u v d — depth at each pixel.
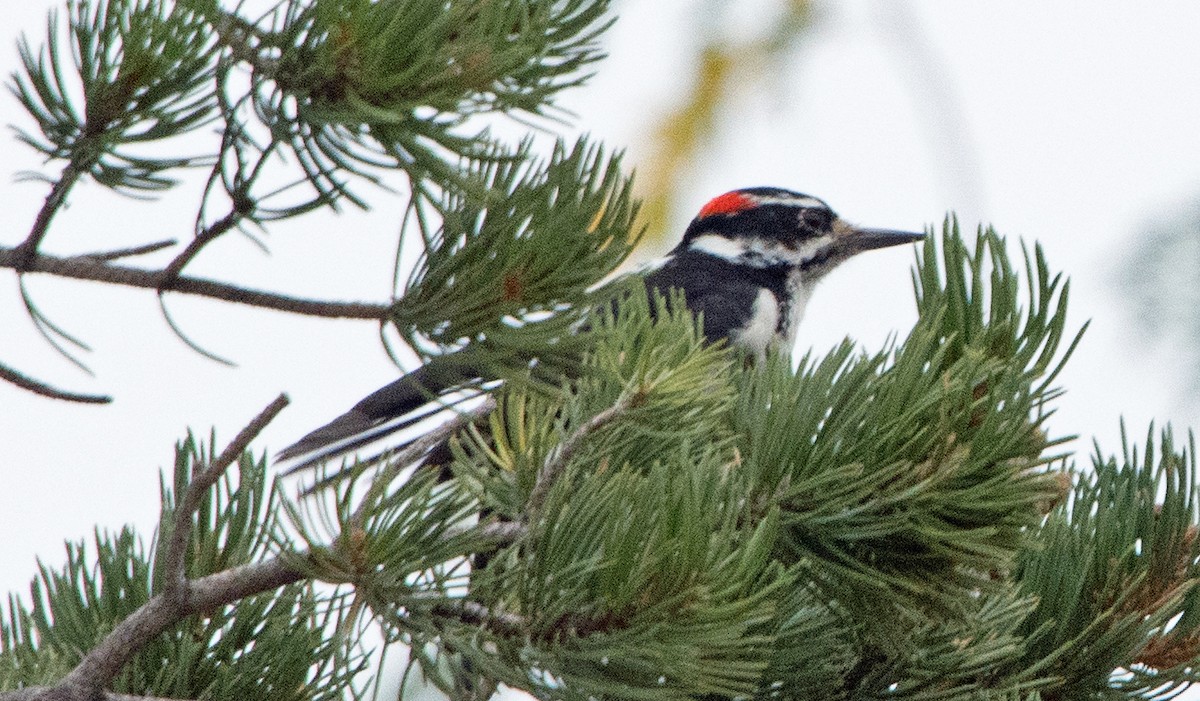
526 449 5.45
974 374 5.41
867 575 5.45
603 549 4.98
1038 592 6.29
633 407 5.20
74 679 5.37
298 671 6.09
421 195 5.60
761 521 5.16
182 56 5.59
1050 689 6.34
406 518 5.20
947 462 5.30
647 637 4.91
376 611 5.20
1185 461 6.28
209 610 5.84
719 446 5.46
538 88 5.56
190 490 5.22
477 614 5.23
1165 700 6.30
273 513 5.54
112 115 5.60
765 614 5.07
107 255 5.67
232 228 5.64
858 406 5.48
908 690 6.04
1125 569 6.27
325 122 5.37
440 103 5.38
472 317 5.69
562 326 5.70
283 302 5.73
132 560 6.31
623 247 5.77
